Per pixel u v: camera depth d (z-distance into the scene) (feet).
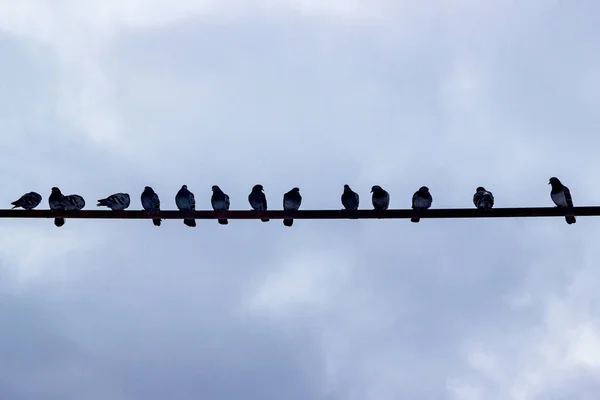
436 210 47.98
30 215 49.19
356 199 60.44
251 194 61.72
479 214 47.70
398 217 48.55
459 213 47.80
